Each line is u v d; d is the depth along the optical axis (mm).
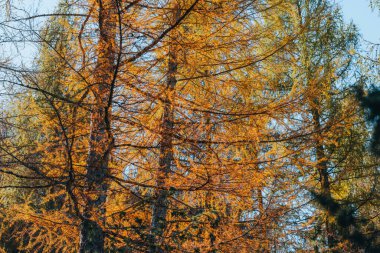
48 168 5781
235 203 6824
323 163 9516
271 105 6117
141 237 5547
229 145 6230
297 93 6199
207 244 5965
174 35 5770
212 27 6082
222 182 5902
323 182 9797
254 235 6883
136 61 5605
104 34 5422
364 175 9742
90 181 5652
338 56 9977
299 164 6621
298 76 8953
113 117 5598
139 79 5645
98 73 5512
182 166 5902
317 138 6613
